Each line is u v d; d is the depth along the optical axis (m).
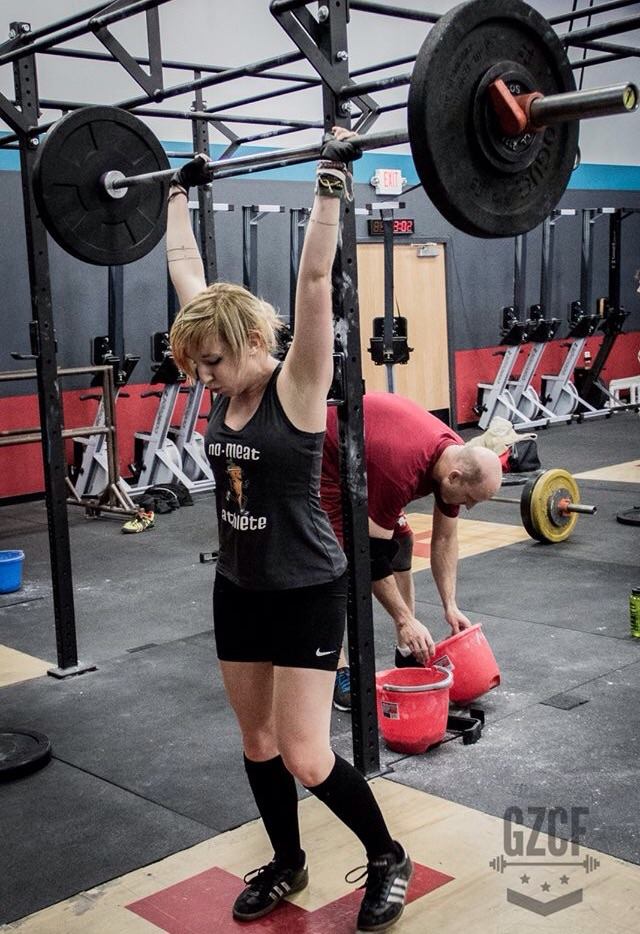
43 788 3.00
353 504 2.83
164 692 3.72
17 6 7.27
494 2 2.00
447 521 3.21
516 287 9.35
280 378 2.03
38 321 3.80
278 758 2.27
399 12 3.25
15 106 3.75
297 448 2.00
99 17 3.35
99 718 3.51
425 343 9.93
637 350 12.12
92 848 2.64
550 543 5.65
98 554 5.94
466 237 10.18
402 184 9.50
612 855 2.47
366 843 2.22
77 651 4.12
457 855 2.51
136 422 8.16
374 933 2.21
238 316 1.97
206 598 4.95
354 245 2.79
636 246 11.88
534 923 2.21
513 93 2.09
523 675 3.71
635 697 3.47
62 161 3.48
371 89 2.71
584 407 10.69
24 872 2.54
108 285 7.75
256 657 2.14
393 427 2.98
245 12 8.38
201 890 2.43
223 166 2.71
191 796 2.91
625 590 4.73
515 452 7.62
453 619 3.32
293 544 2.05
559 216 9.75
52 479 3.87
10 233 7.37
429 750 3.12
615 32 2.75
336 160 1.90
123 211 3.65
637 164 11.69
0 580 5.15
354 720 2.94
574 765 2.98
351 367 2.80
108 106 3.55
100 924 2.30
